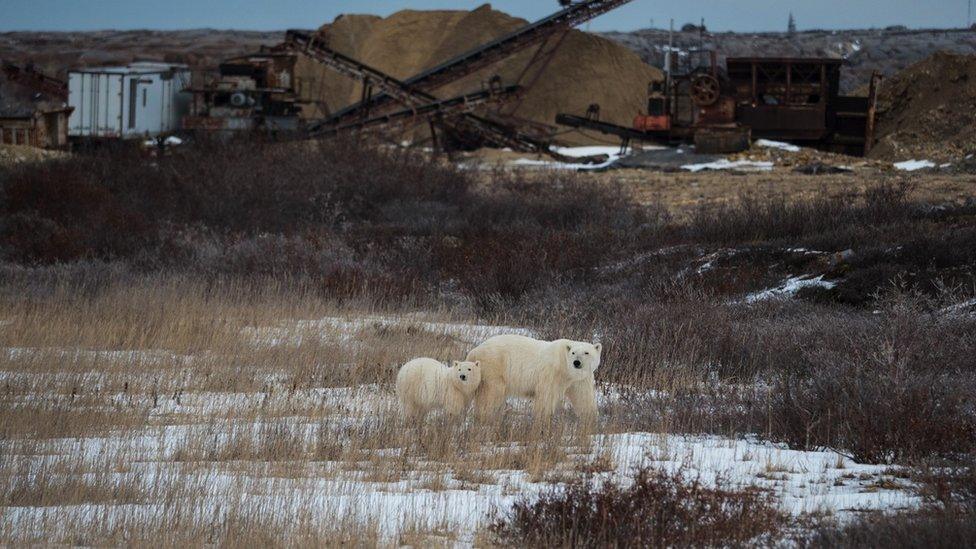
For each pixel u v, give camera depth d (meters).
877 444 38.03
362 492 33.22
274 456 38.56
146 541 27.36
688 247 97.69
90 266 95.44
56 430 43.38
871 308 71.50
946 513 27.91
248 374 56.62
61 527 28.69
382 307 86.50
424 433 40.59
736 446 40.53
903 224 93.19
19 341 66.50
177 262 102.38
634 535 27.38
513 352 43.16
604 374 56.28
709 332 61.84
